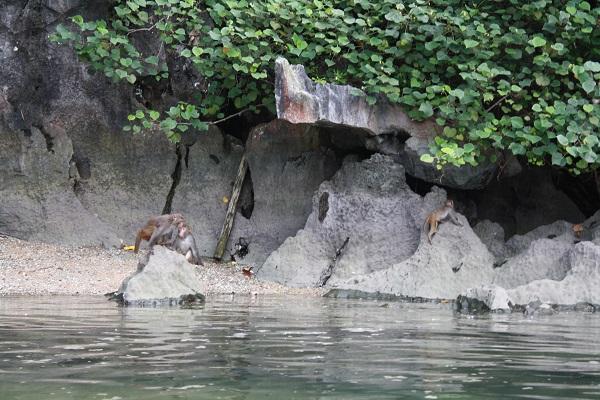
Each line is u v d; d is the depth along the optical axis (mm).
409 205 23516
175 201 26391
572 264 19781
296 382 8180
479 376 8727
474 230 24500
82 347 10406
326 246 23688
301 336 11930
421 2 22922
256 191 26109
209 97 24641
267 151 26094
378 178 23812
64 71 25781
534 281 19062
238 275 23312
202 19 24609
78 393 7504
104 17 25750
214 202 26391
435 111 23453
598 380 8570
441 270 21078
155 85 26281
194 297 17875
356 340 11578
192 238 23016
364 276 21234
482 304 17406
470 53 23047
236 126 27281
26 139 25500
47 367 8906
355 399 7402
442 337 12195
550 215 26266
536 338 12328
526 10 23234
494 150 23609
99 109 26125
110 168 26266
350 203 23750
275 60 22734
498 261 22141
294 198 25906
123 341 11016
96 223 25469
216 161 26625
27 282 19906
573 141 21547
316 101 22156
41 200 25453
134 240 25781
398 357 9984
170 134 23594
